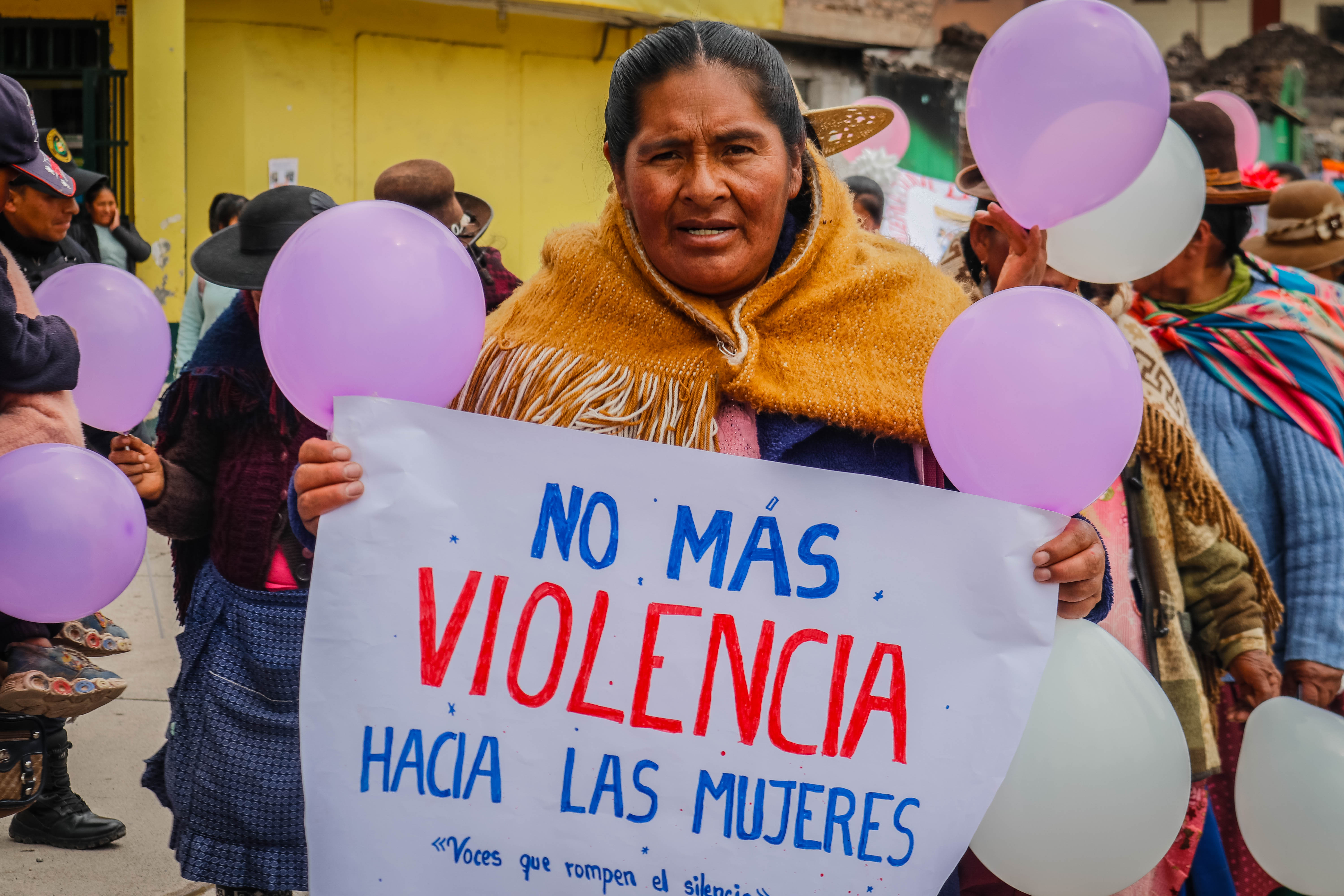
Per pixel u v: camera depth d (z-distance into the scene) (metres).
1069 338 1.72
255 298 2.82
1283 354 3.22
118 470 2.36
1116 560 2.77
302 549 2.72
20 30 9.80
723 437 1.92
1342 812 2.27
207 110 10.21
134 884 3.53
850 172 8.04
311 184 10.59
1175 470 2.80
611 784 1.81
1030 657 1.83
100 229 7.32
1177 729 1.86
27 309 2.59
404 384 1.78
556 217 11.86
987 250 2.86
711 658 1.82
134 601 6.18
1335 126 23.08
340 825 1.78
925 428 1.89
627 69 1.85
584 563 1.82
